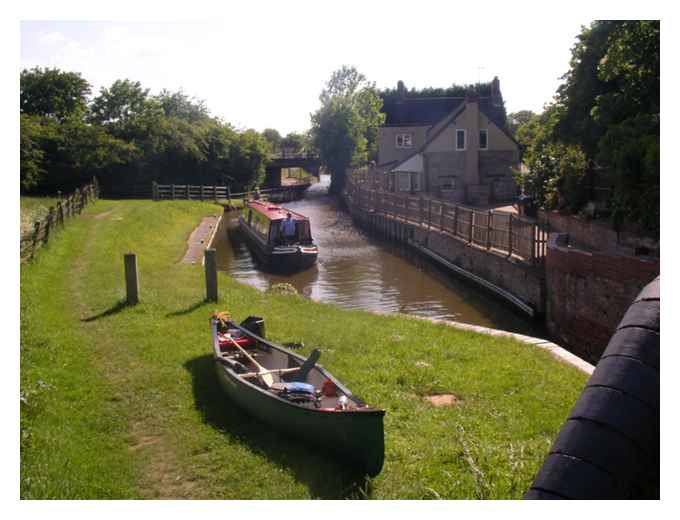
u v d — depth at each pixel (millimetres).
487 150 47031
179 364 11484
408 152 56938
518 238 21938
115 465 7992
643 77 20500
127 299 15781
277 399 8422
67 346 12352
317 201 61844
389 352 12477
